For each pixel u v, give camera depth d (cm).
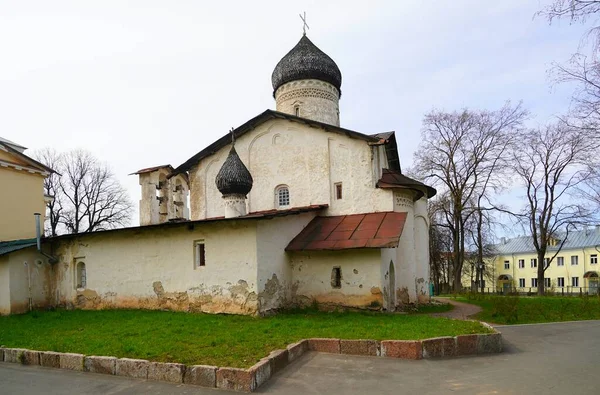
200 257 1394
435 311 1686
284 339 898
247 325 1074
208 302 1337
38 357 845
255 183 1886
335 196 1733
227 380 679
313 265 1467
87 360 796
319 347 898
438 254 3912
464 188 3128
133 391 675
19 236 1834
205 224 1352
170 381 719
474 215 3319
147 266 1462
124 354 802
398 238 1345
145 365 743
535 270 6128
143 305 1450
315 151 1786
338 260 1431
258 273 1275
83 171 4162
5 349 888
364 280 1382
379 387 673
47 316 1373
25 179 1891
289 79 2180
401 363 807
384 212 1614
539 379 713
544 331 1224
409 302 1700
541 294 3117
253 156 1906
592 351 941
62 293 1608
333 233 1505
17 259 1523
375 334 929
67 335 1015
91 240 1574
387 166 2159
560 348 974
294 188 1806
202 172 1984
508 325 1348
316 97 2166
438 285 3925
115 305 1499
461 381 702
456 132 3111
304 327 1040
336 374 741
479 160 3044
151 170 1986
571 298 2072
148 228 1428
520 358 866
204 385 693
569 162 3011
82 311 1471
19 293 1512
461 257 3166
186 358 754
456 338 888
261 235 1313
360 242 1377
